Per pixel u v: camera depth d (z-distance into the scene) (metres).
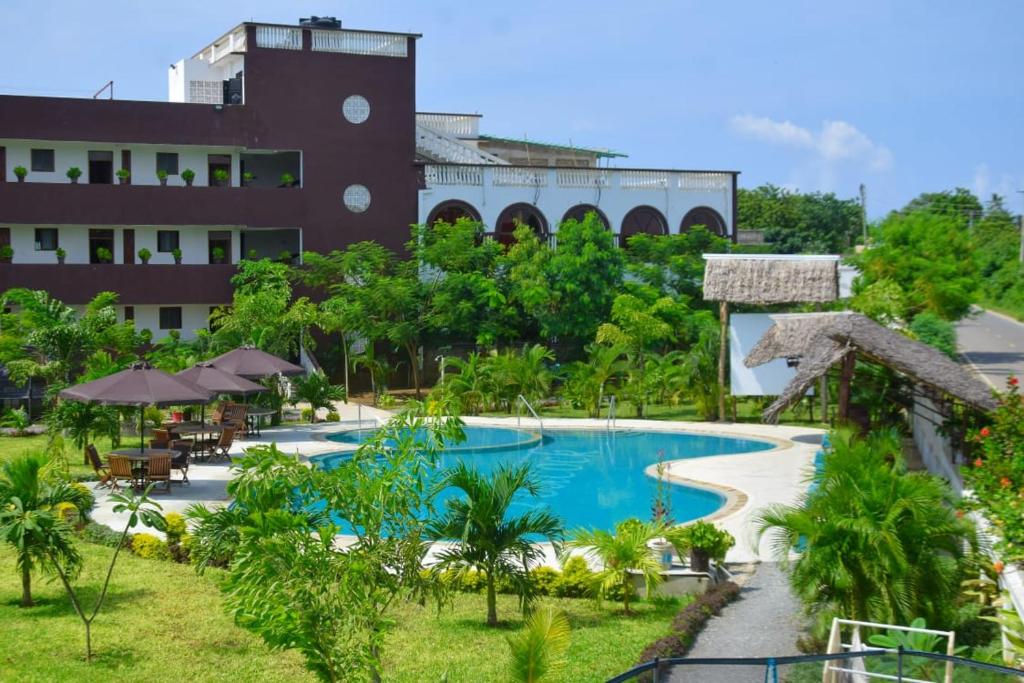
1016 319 63.88
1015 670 8.57
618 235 47.94
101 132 41.25
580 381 35.94
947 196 97.25
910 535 12.80
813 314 31.27
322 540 10.38
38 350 33.56
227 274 42.97
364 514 11.37
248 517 11.26
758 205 96.19
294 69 43.41
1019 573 12.66
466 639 13.74
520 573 14.55
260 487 11.17
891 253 44.97
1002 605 12.86
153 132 41.75
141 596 15.14
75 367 33.22
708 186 49.31
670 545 16.97
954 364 22.16
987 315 66.75
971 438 16.33
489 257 42.12
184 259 43.31
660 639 13.11
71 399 23.91
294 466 11.35
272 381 33.47
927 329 37.53
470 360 37.16
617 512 22.56
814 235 94.19
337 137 44.03
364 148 44.38
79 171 41.41
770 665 8.58
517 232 42.53
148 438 29.81
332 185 44.03
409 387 43.53
